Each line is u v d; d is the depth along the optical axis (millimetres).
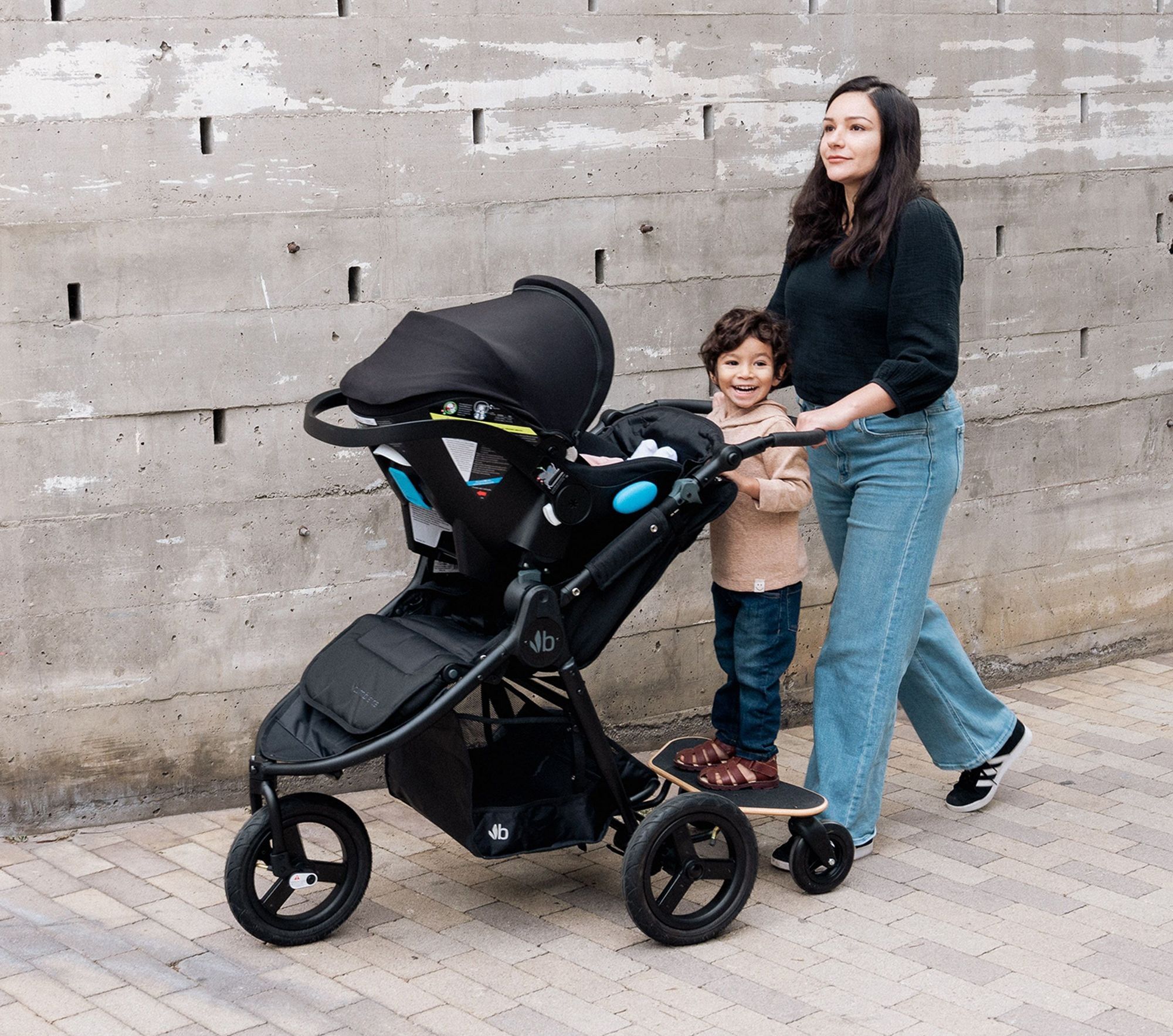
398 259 4648
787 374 4043
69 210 4238
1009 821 4566
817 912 3936
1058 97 5695
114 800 4504
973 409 5672
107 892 4027
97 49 4207
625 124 4914
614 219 4945
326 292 4566
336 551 4703
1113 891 4062
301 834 4453
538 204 4816
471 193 4715
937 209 3908
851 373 4078
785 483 3904
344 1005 3414
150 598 4469
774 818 4590
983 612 5840
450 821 3707
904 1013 3395
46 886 4062
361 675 3625
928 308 3859
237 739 4645
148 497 4430
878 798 4266
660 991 3496
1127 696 5789
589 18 4801
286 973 3570
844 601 4191
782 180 5215
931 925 3855
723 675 5352
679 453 3844
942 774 4984
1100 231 5875
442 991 3490
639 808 3963
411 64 4574
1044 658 6031
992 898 4020
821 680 4273
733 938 3783
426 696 3494
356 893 3777
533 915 3918
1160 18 5887
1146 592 6258
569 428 3516
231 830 4473
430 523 3871
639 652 5172
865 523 4145
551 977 3566
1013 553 5871
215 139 4367
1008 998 3461
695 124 5031
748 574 4023
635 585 3711
